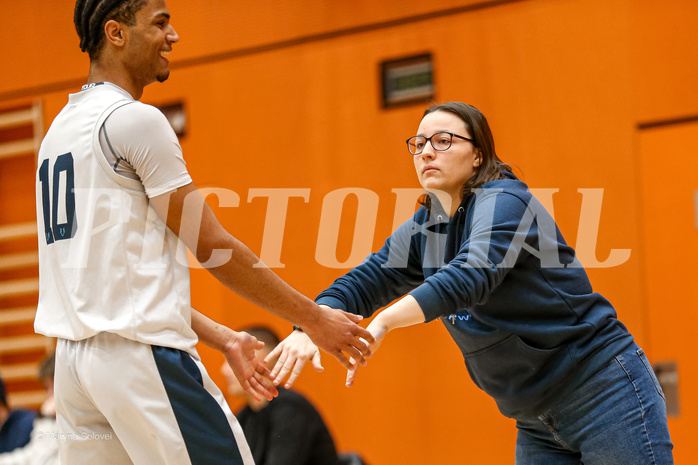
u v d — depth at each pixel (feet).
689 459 28.30
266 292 13.03
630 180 29.45
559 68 30.66
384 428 32.40
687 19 28.99
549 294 14.17
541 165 30.68
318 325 13.41
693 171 28.78
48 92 40.34
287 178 34.99
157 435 11.94
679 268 28.78
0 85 41.14
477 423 31.01
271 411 22.65
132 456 12.13
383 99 33.63
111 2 12.91
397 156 33.04
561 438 14.53
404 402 32.17
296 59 35.22
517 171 31.04
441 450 31.42
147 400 11.95
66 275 12.41
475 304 13.50
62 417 12.94
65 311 12.50
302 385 33.94
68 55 39.88
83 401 12.56
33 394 40.42
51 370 28.68
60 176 12.65
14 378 40.91
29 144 41.63
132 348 11.97
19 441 30.73
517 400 14.69
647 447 13.62
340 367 33.35
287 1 35.53
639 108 29.48
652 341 28.96
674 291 28.81
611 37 29.99
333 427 33.17
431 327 32.09
